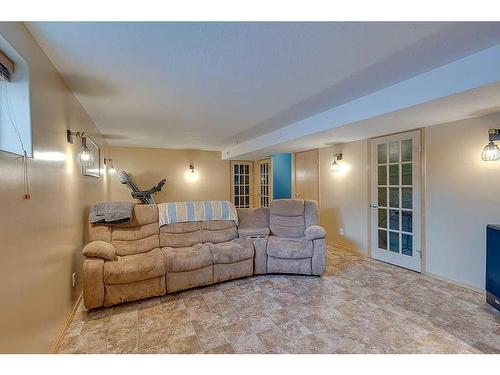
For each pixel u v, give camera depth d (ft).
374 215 12.84
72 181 7.84
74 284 7.82
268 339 6.48
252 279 10.48
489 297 8.02
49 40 5.19
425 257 10.65
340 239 14.82
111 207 10.01
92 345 6.26
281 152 18.03
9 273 4.08
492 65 5.68
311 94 8.62
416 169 10.83
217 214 11.77
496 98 6.70
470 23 4.79
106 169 17.08
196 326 7.07
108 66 6.44
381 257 12.57
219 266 9.79
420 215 10.76
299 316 7.55
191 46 5.56
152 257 8.94
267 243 11.02
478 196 8.93
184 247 10.59
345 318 7.42
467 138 9.13
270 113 10.85
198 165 22.02
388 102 8.02
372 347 6.10
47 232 5.66
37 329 5.06
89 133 10.85
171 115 10.97
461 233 9.43
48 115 5.85
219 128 13.58
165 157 20.92
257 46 5.60
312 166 16.74
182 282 9.08
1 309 3.84
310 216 12.19
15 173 4.32
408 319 7.33
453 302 8.30
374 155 12.70
